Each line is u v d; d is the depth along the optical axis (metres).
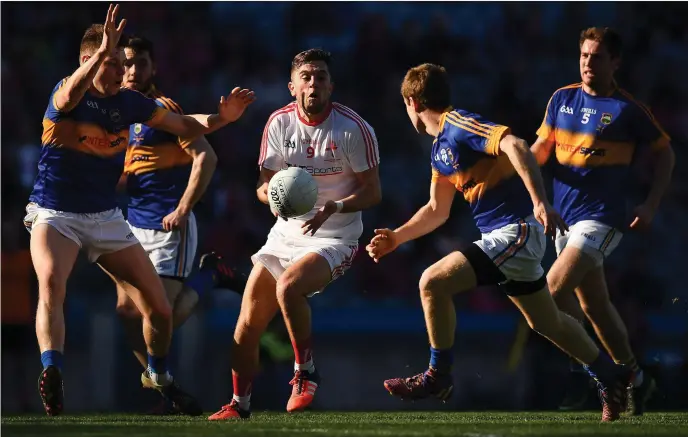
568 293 24.16
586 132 24.83
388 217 49.47
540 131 25.70
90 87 21.20
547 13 59.09
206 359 37.91
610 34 24.78
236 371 22.45
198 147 27.45
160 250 28.14
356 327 42.44
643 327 36.34
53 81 53.22
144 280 22.28
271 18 58.12
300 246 22.89
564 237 25.52
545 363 36.03
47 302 20.36
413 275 46.31
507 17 58.75
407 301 45.78
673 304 43.69
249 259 46.50
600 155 24.73
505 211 20.59
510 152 19.50
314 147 22.91
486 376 40.56
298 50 57.47
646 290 41.47
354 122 22.83
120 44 21.39
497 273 20.45
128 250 22.08
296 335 21.95
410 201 50.28
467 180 20.72
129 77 27.30
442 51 56.78
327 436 16.34
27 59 53.22
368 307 44.00
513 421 22.05
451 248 46.84
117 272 22.17
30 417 24.58
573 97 25.30
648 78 57.03
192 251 28.64
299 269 21.75
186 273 28.55
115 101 21.38
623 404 22.20
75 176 21.31
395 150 52.53
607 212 24.59
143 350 27.42
